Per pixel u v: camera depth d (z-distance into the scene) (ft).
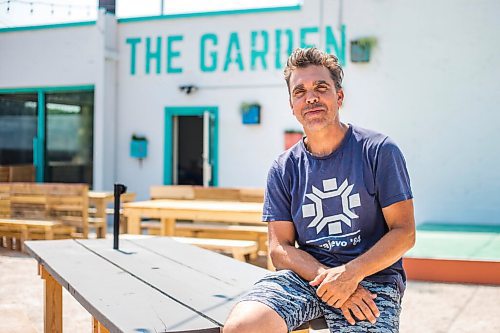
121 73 36.01
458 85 29.89
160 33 35.14
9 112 38.78
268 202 8.65
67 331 13.89
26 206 26.61
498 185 29.43
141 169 35.63
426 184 30.42
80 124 36.60
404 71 30.58
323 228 8.09
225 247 19.44
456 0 29.76
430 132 30.32
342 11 31.37
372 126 31.09
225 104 33.76
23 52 37.58
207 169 33.71
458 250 21.27
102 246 13.08
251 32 33.17
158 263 10.84
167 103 35.06
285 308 7.06
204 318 6.93
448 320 15.03
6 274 20.52
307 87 8.07
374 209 7.85
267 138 32.96
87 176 36.50
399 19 30.55
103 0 36.01
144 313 7.13
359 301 7.20
